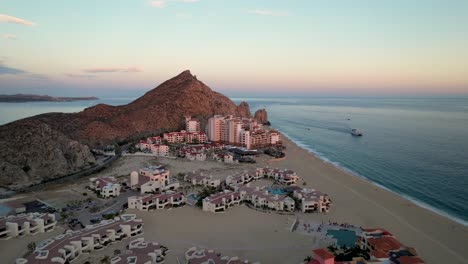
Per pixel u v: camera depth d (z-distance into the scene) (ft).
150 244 257.96
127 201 374.84
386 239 252.21
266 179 473.67
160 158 598.75
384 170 553.23
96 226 283.59
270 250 262.26
